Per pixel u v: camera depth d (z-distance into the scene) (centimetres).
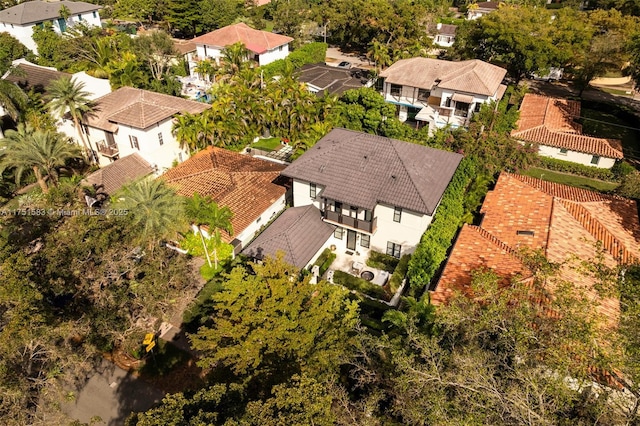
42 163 3791
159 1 8700
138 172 4084
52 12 7394
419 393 1647
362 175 3180
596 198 3397
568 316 1634
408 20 7338
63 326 2053
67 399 2041
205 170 3809
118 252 2506
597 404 1495
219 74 5628
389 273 3133
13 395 1767
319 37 9131
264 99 4847
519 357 1670
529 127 4825
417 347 1848
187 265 3067
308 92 4912
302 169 3312
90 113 4366
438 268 2994
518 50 5638
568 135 4628
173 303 2544
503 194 3481
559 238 2880
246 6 10244
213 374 2000
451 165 3353
